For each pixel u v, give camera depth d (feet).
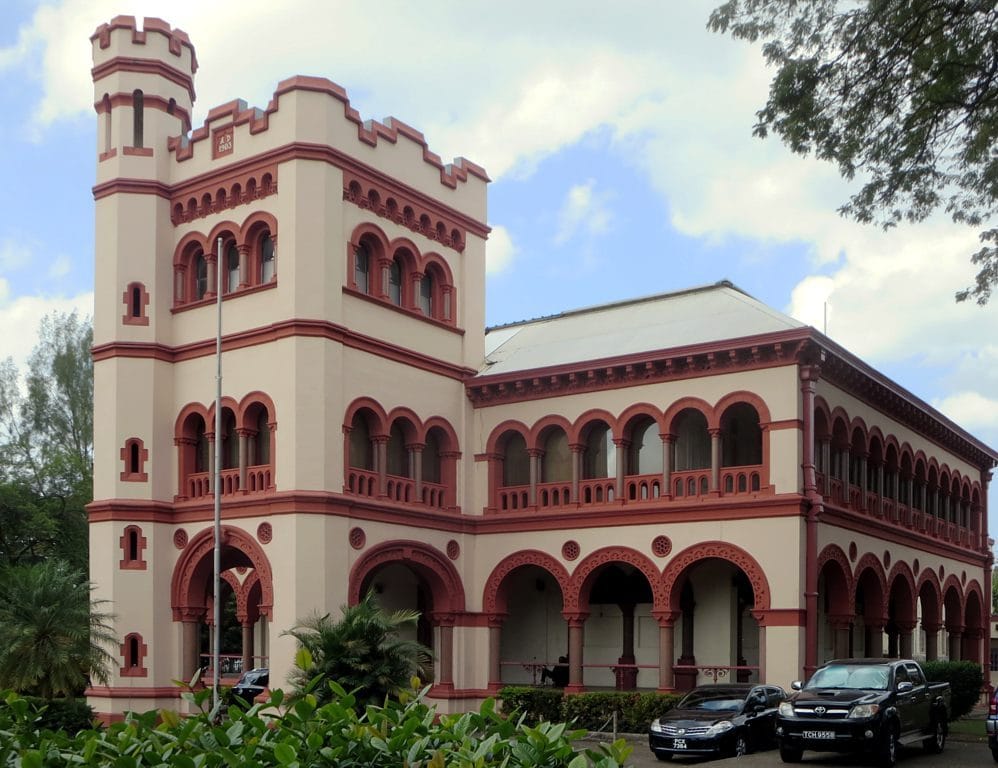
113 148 109.40
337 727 27.53
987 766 71.87
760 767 71.72
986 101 63.72
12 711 34.17
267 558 97.30
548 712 98.32
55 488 161.89
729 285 119.03
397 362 107.14
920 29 62.28
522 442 115.14
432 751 26.50
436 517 108.88
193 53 115.14
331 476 98.27
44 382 179.01
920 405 123.95
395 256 110.42
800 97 64.80
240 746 27.30
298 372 97.91
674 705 90.99
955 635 140.26
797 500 94.32
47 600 88.63
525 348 120.78
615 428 106.32
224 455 105.09
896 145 65.51
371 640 73.56
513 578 112.78
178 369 107.34
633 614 115.44
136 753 26.48
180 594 103.50
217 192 106.22
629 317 119.55
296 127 100.73
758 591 95.35
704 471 101.14
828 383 103.14
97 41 112.16
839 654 101.55
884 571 113.50
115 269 107.14
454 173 117.29
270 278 103.65
